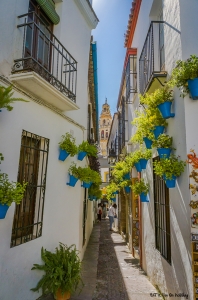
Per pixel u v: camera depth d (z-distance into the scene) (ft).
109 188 31.60
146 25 18.30
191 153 9.88
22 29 12.32
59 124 15.64
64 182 16.02
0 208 8.79
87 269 18.93
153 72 13.16
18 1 12.03
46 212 13.57
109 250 27.17
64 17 17.12
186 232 9.93
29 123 12.19
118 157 39.68
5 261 9.98
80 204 19.58
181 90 10.76
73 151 15.26
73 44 18.74
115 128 50.11
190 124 10.09
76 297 13.20
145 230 18.74
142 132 14.06
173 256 11.58
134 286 15.60
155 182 16.17
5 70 10.82
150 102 12.37
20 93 11.57
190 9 10.94
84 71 21.27
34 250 12.16
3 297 9.75
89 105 31.37
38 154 13.71
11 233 10.41
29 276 11.61
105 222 69.00
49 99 13.57
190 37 10.71
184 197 10.21
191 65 9.53
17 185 9.82
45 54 15.07
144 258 19.01
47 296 12.55
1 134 10.14
